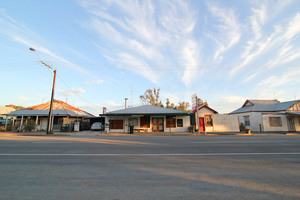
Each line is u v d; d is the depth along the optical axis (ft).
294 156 22.71
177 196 10.78
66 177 14.24
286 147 30.09
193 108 80.84
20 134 62.64
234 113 104.37
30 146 30.42
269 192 11.48
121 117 77.00
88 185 12.53
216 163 18.92
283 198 10.60
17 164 18.26
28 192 11.25
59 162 19.13
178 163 18.85
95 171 15.88
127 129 75.97
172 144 33.78
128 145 32.07
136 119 77.00
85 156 22.24
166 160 20.20
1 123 111.65
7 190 11.55
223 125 79.66
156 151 25.91
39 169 16.44
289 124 86.53
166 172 15.67
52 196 10.69
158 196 10.77
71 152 24.90
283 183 13.12
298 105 89.81
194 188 12.09
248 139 44.21
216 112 80.38
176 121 77.36
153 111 79.46
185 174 15.14
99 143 34.73
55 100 98.94
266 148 28.99
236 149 27.94
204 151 26.03
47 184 12.68
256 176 14.71
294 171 16.19
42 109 90.38
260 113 86.79
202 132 75.36
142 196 10.76
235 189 11.95
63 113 86.33
